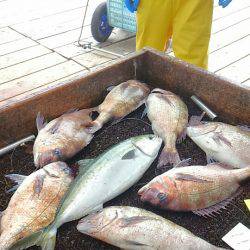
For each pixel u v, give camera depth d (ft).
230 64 11.02
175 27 8.28
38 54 11.59
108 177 5.11
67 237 4.70
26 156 5.81
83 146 5.78
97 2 15.66
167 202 4.86
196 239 4.44
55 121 5.87
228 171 5.15
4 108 5.56
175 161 5.57
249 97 5.82
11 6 14.99
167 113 6.15
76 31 13.20
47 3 15.40
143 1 8.06
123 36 13.11
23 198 4.89
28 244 4.48
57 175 5.14
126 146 5.42
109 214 4.58
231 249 4.54
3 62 11.09
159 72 7.08
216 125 5.86
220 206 5.00
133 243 4.42
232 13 14.44
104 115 6.18
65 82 6.22
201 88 6.51
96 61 11.27
